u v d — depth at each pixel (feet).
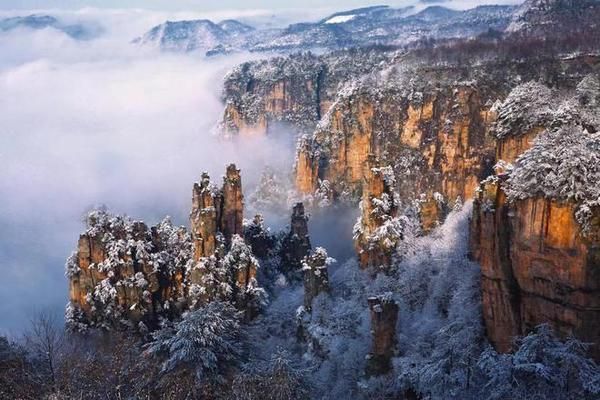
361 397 224.12
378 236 295.07
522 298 181.57
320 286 291.99
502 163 225.15
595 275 165.37
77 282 332.19
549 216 170.19
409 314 251.19
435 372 193.88
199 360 229.66
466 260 244.83
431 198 322.96
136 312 320.29
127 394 206.39
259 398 214.28
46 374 210.79
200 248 330.75
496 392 170.60
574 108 297.12
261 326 314.14
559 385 164.04
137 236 348.59
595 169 167.84
